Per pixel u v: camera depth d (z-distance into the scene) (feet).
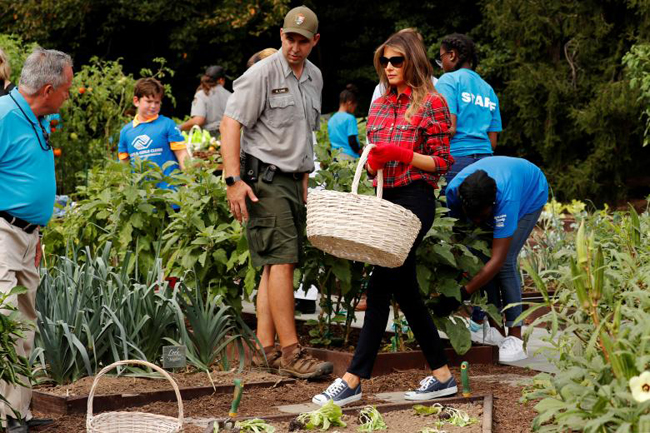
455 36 23.43
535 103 64.08
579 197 63.00
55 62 14.03
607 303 12.25
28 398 14.43
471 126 23.03
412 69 15.70
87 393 15.96
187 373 17.98
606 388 10.37
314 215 14.52
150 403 15.94
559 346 13.08
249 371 18.54
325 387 17.52
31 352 16.38
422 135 15.71
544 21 62.69
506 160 20.40
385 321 15.87
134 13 77.25
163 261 22.41
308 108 18.38
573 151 65.46
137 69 86.07
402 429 14.16
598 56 63.62
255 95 17.78
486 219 19.67
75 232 23.49
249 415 15.20
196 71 85.05
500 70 69.10
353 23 84.79
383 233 14.21
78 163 42.80
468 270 19.86
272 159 17.95
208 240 20.43
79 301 17.57
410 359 19.16
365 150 14.80
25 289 12.71
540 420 11.16
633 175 65.46
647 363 10.93
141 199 22.49
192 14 79.36
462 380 15.89
